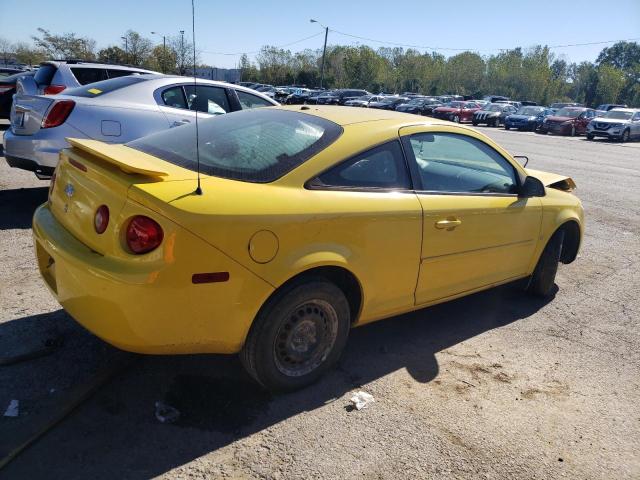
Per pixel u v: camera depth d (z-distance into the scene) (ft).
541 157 55.57
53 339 10.72
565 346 12.74
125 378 9.75
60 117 18.34
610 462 8.73
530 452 8.79
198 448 8.17
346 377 10.52
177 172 8.75
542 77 293.84
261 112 11.74
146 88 20.70
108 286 7.72
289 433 8.69
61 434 8.20
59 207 9.73
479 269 12.60
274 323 8.91
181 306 7.88
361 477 7.90
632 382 11.32
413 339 12.46
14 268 14.20
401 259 10.49
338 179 9.62
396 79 285.23
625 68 374.43
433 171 11.48
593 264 19.40
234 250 8.08
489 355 11.97
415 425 9.19
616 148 76.79
